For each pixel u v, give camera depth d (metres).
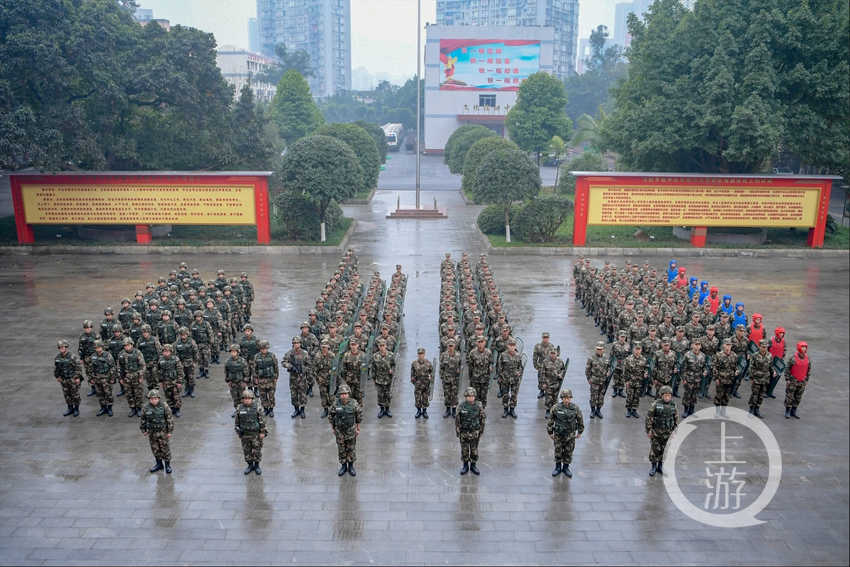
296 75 71.19
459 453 12.70
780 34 30.58
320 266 28.83
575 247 31.83
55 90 29.28
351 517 10.64
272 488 11.45
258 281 26.14
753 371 14.11
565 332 20.12
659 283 20.36
